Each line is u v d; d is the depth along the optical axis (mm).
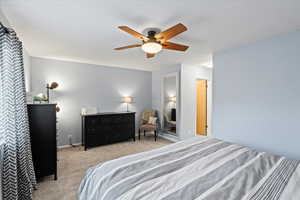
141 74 5066
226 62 2805
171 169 1276
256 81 2383
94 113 3969
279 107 2135
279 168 1301
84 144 3594
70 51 3000
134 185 1037
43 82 3514
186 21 1782
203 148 1790
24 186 1688
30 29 2002
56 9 1547
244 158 1507
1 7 1495
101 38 2320
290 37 2041
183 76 4090
